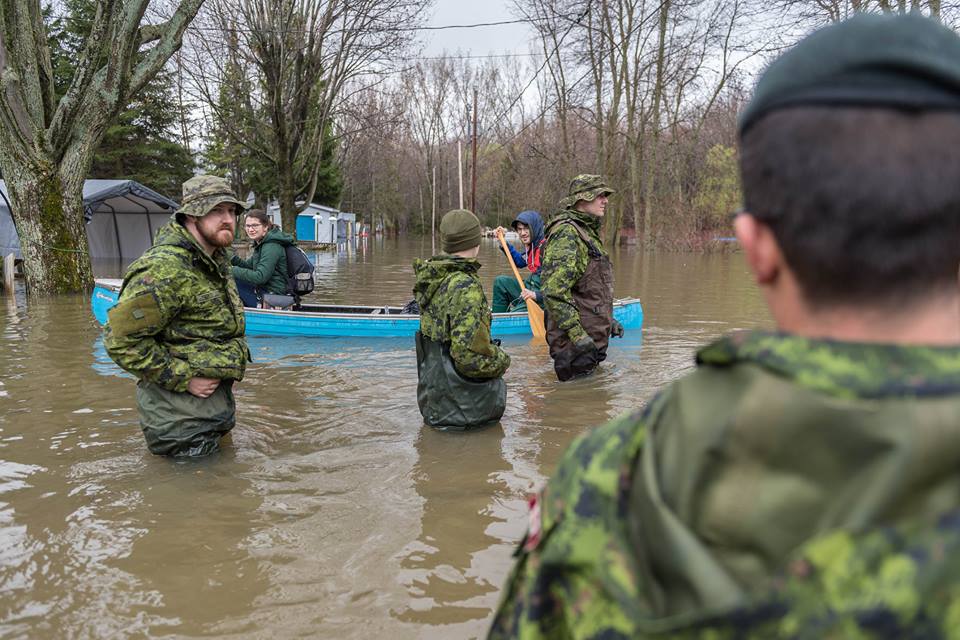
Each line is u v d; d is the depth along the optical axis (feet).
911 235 2.09
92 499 11.49
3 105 37.91
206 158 120.26
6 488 11.88
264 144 67.92
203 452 13.35
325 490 11.91
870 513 1.92
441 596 8.80
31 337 26.03
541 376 20.04
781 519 2.06
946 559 1.86
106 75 40.24
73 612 8.41
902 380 1.97
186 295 12.66
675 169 115.75
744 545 2.12
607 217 103.71
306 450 13.79
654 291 42.73
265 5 58.18
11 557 9.64
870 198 2.08
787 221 2.26
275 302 26.91
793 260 2.31
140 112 100.42
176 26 42.09
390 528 10.58
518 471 12.80
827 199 2.13
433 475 12.58
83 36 92.99
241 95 64.69
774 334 2.24
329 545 10.06
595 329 18.94
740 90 92.22
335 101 85.76
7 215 51.49
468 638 7.96
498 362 14.67
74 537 10.21
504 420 15.76
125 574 9.26
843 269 2.18
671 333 27.55
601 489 2.56
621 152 107.24
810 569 1.93
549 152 122.21
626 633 2.27
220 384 13.48
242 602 8.65
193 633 8.04
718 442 2.22
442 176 190.29
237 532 10.41
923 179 2.05
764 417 2.10
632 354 23.30
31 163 39.22
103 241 71.05
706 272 56.85
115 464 12.99
